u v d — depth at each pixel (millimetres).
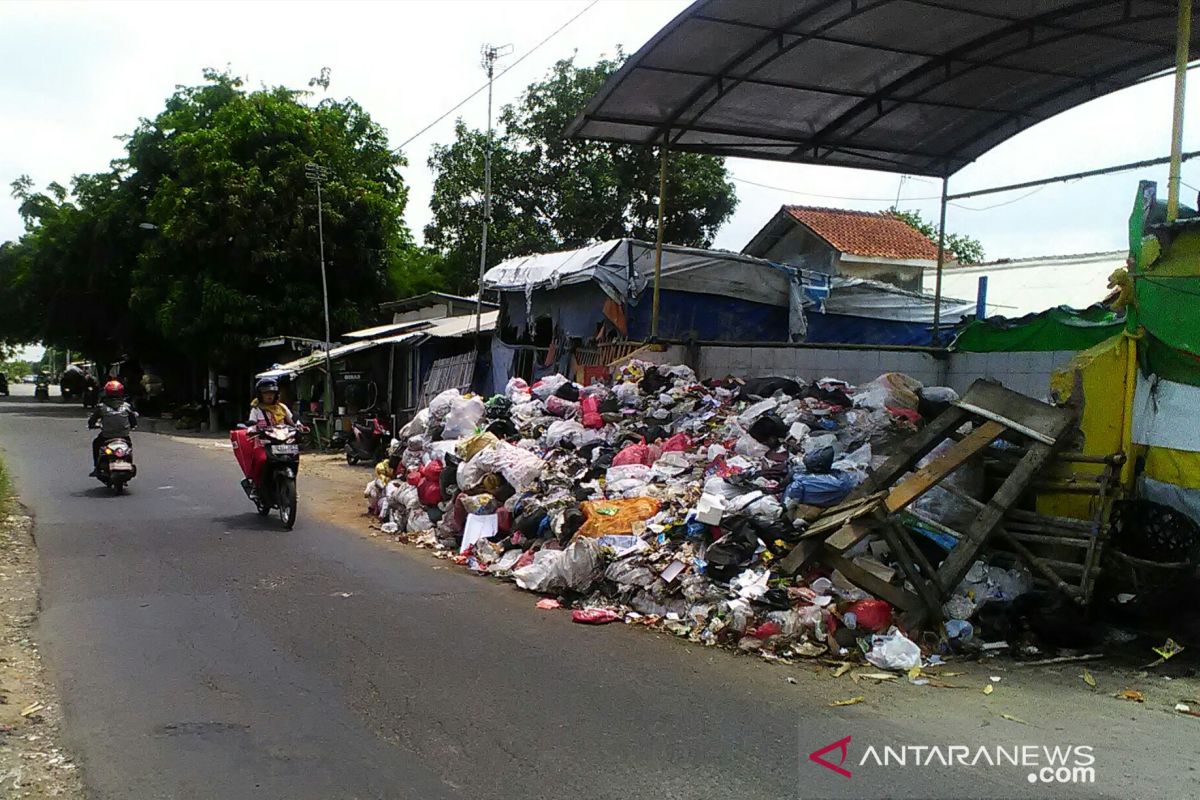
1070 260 20297
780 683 5254
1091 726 4613
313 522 10727
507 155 26219
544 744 4262
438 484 9836
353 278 27719
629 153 23984
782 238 23703
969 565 6266
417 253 31812
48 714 4621
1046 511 6828
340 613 6574
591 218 24438
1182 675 5500
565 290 15203
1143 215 6625
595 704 4809
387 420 19312
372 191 27672
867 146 11305
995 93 10008
